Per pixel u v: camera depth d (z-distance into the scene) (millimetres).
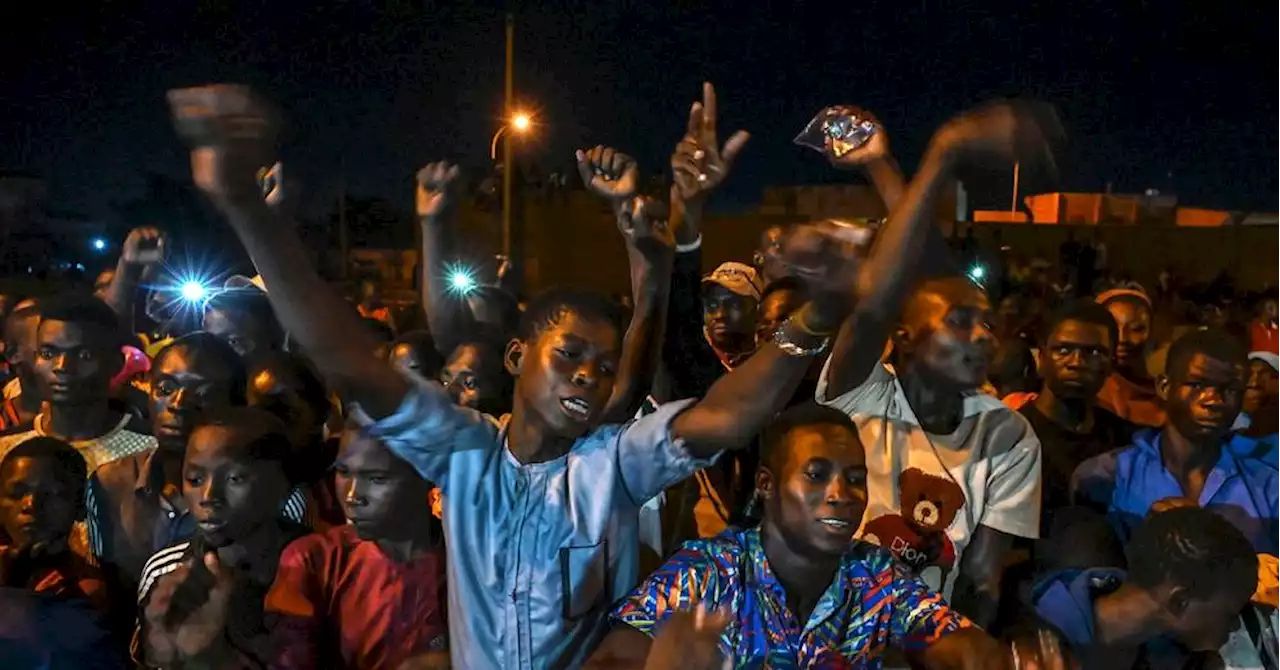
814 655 2264
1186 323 14523
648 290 2666
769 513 2330
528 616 2189
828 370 2699
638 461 2195
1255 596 2906
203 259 4941
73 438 3307
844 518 2213
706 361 3168
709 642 1909
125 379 3844
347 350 2031
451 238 3518
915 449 2783
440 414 2172
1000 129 2016
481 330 3721
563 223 21203
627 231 2654
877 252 2105
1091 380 3539
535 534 2195
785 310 3131
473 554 2215
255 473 2607
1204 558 2381
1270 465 3225
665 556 3195
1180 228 21375
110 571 2971
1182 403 3123
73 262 12594
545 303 2234
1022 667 2250
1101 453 3543
